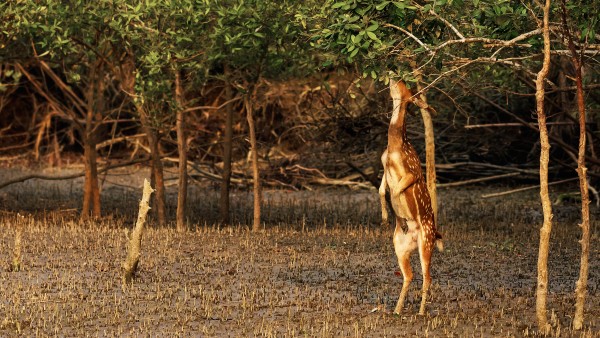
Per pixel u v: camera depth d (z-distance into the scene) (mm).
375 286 13086
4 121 35250
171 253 15406
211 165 27000
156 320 10820
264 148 28844
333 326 10648
